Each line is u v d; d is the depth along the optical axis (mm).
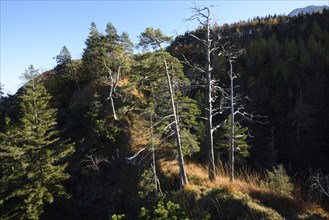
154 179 24969
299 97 48156
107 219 27562
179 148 19859
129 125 35250
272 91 53750
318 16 101250
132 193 27453
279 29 98500
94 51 42875
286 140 45000
